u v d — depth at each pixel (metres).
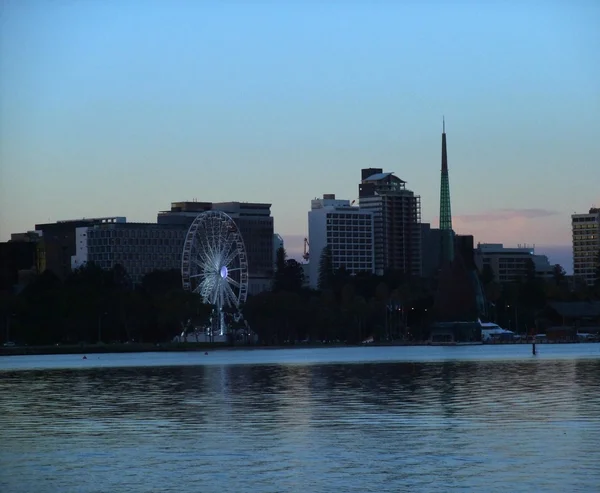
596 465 76.56
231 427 100.31
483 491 69.06
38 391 152.50
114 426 102.88
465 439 89.31
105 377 191.25
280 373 196.25
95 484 73.12
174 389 152.62
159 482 73.44
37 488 72.12
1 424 106.00
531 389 139.00
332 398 130.62
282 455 83.00
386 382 161.12
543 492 68.38
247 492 69.94
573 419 101.50
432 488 70.25
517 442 87.12
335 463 79.25
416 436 91.69
